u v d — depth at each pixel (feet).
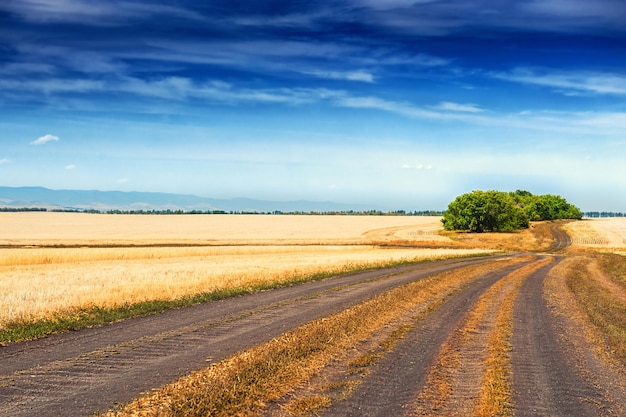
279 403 25.94
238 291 67.46
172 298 60.39
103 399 25.79
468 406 26.21
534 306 59.98
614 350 39.04
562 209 570.05
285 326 44.68
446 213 374.43
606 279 98.68
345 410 25.16
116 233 290.35
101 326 44.73
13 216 468.75
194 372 30.40
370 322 47.19
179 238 255.70
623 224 429.79
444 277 90.43
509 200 380.99
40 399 25.80
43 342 38.37
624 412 26.12
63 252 144.36
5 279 79.77
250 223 413.59
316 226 387.34
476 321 49.65
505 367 33.30
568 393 28.76
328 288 73.41
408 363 33.88
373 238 289.94
